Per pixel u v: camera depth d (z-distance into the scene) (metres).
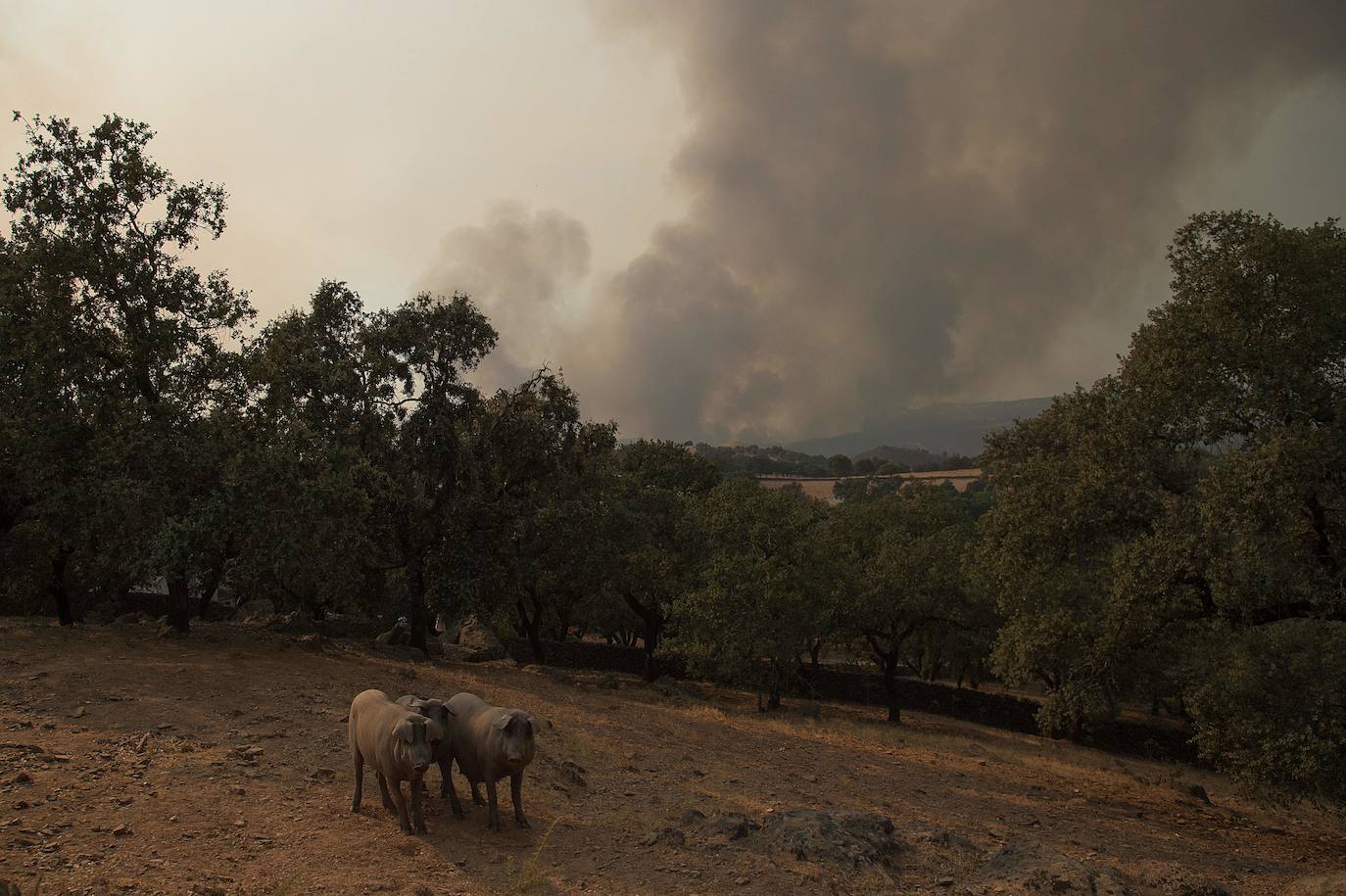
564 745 13.34
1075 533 16.75
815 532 30.05
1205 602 15.49
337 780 9.36
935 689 36.50
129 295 17.48
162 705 11.37
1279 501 12.34
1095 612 18.36
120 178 17.53
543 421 27.44
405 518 24.67
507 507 26.72
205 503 16.23
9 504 19.22
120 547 16.67
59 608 22.12
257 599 31.59
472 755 8.71
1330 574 13.62
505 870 7.39
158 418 16.95
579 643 41.44
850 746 19.12
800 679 30.09
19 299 16.06
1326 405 13.38
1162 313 15.57
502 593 26.64
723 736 17.56
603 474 31.94
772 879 7.75
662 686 28.94
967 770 17.67
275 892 6.15
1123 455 15.59
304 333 22.81
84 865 6.17
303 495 16.73
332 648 19.64
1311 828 15.95
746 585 25.55
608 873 7.65
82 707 10.70
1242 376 13.98
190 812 7.61
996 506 19.16
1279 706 13.46
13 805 7.13
